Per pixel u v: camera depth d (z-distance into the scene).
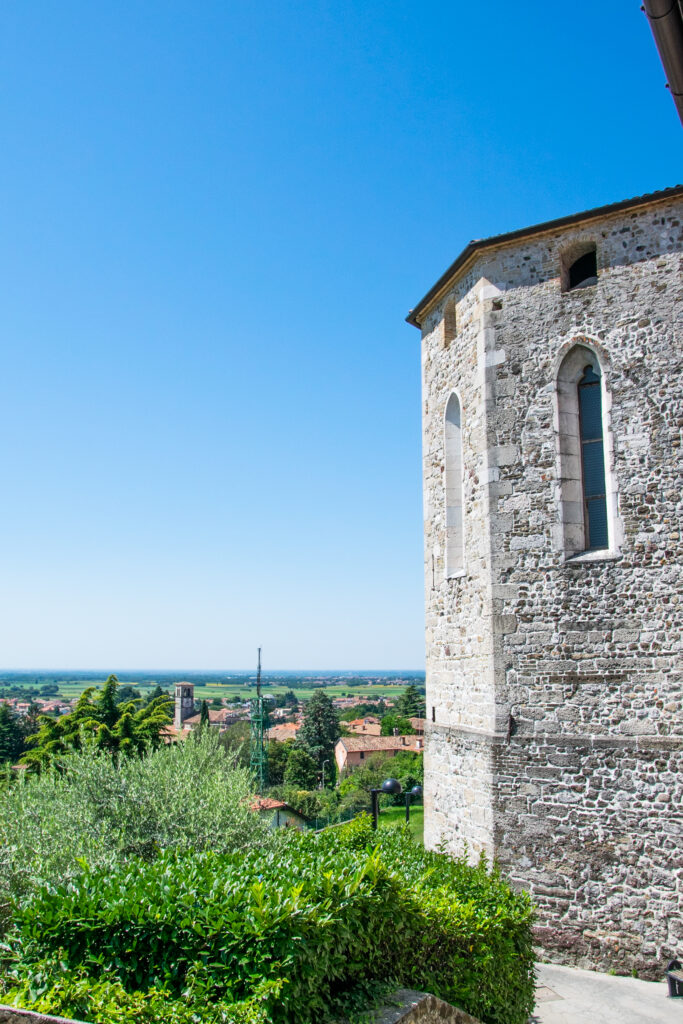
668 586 11.12
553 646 11.87
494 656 12.34
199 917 5.58
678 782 10.62
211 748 16.25
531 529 12.36
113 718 44.12
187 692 103.56
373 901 6.14
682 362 11.49
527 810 11.65
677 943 10.27
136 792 12.78
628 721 11.13
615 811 11.00
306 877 6.29
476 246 13.51
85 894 6.02
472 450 13.56
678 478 11.29
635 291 12.05
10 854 10.29
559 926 11.09
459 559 14.31
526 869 11.50
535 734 11.79
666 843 10.57
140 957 5.61
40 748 40.03
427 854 9.31
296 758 65.06
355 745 75.44
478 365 13.41
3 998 5.02
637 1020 8.91
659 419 11.57
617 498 11.71
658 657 11.05
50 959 5.64
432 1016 5.99
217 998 5.23
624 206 12.15
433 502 15.21
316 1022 5.36
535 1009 9.23
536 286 12.98
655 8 4.82
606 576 11.62
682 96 5.82
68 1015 4.76
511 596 12.35
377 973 6.21
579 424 12.51
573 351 12.55
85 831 11.38
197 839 12.23
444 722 14.06
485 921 7.40
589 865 11.05
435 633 14.71
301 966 5.28
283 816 32.84
